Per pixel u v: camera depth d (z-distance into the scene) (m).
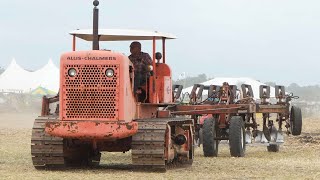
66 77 15.88
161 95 17.89
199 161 19.95
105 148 17.23
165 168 16.38
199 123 24.58
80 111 15.84
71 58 15.88
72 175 15.38
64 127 15.61
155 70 17.55
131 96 16.36
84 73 15.83
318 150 25.58
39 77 81.81
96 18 16.59
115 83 15.79
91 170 16.67
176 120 17.11
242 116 24.67
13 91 80.50
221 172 16.62
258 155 23.06
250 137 24.70
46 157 16.47
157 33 17.33
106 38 17.73
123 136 15.53
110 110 15.80
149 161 16.14
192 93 24.45
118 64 15.80
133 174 15.68
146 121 16.45
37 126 16.48
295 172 16.83
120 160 20.16
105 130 15.50
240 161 20.03
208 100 24.59
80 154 17.91
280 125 25.45
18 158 20.06
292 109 25.72
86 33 17.06
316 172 16.86
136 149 16.09
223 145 28.08
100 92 15.80
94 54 15.84
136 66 17.33
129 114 16.17
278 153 24.17
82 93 15.82
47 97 17.62
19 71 82.88
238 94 27.09
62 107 15.88
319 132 36.59
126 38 17.73
